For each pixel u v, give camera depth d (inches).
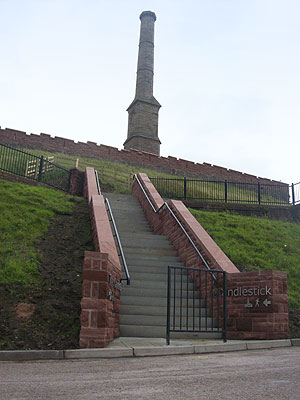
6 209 469.4
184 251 447.5
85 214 535.2
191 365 208.8
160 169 1321.4
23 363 212.2
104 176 937.5
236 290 344.5
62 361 220.1
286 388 154.3
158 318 329.1
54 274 353.4
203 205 717.9
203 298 378.9
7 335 251.1
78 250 416.2
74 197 602.5
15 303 294.2
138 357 238.5
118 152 1264.8
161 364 211.8
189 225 445.4
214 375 180.2
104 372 187.0
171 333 313.0
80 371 189.3
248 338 323.9
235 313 339.9
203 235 422.9
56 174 760.3
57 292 323.6
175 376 177.6
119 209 640.4
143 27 2062.0
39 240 417.4
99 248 357.1
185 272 425.1
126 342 275.4
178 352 256.5
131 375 179.6
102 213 461.1
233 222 629.0
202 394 143.9
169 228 509.7
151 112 1926.7
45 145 1155.9
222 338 319.9
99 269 263.3
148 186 671.8
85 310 253.3
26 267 349.4
